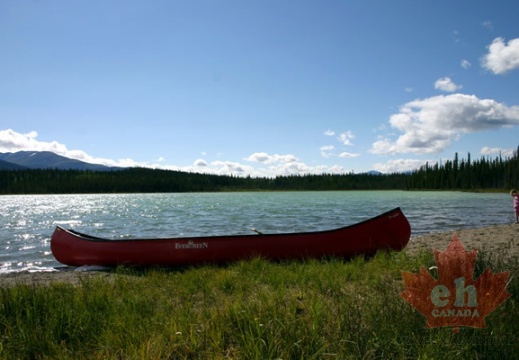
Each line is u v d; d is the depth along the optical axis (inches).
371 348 137.4
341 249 412.2
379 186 6397.6
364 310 178.2
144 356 143.5
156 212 1579.7
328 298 221.1
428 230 818.8
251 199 3046.3
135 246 423.8
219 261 412.2
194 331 164.4
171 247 418.3
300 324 163.3
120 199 3491.6
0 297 219.6
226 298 237.1
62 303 209.6
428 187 4972.9
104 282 303.7
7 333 175.9
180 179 6683.1
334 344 144.6
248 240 413.1
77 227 1015.0
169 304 226.4
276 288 253.3
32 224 1133.7
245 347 144.1
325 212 1437.0
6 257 567.8
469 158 4626.0
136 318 190.9
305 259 408.5
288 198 3191.4
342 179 6766.7
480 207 1668.3
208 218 1213.7
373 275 282.2
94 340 169.8
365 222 419.2
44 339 166.9
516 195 827.4
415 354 134.5
